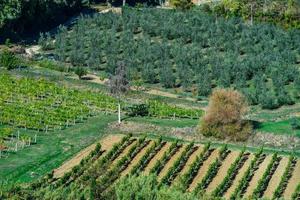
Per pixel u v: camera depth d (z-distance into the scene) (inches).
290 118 4923.7
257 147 4345.5
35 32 7524.6
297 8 7253.9
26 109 4990.2
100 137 4539.9
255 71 5861.2
